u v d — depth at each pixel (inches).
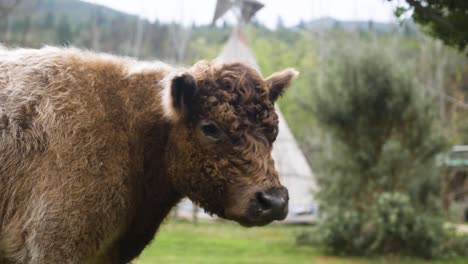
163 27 2962.6
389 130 868.6
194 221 1125.7
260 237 973.8
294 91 1036.5
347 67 882.8
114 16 3282.5
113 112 224.2
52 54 226.7
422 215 820.6
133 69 237.0
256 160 206.8
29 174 203.6
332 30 2206.0
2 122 207.3
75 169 205.9
